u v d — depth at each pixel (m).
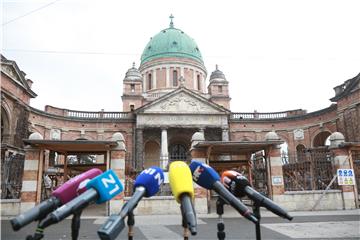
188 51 45.78
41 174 13.92
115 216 1.97
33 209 2.04
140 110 34.31
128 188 19.25
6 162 15.83
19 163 16.11
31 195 13.50
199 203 14.12
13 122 25.73
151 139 36.16
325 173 16.62
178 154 37.09
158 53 45.22
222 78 42.91
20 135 26.64
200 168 2.81
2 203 13.30
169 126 34.09
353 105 28.38
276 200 14.45
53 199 2.21
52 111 34.72
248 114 39.81
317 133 35.75
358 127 27.83
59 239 7.76
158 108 34.66
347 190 14.89
